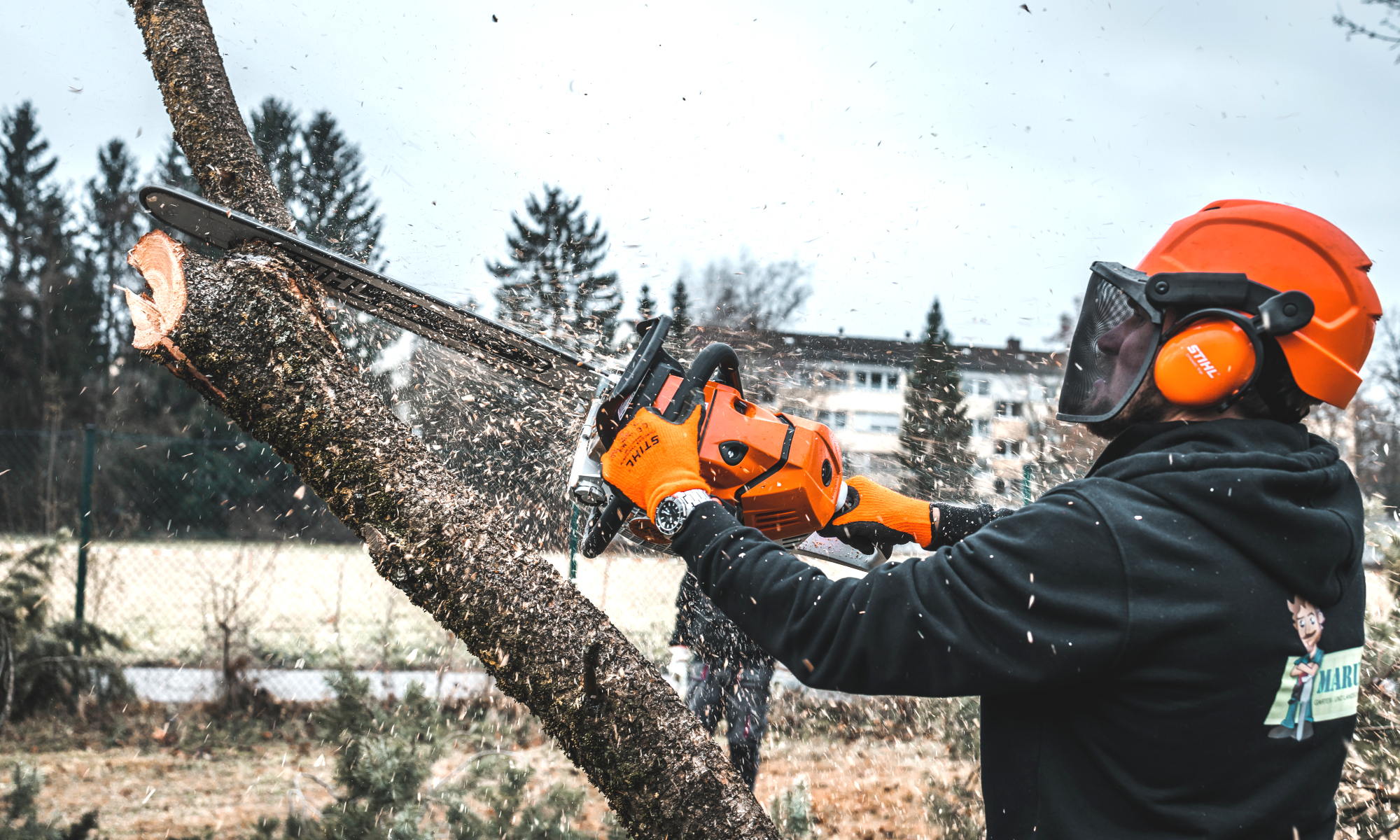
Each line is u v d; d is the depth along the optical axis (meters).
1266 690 0.79
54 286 23.80
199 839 3.57
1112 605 0.79
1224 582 0.79
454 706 5.15
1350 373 0.90
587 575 6.37
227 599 6.95
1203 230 0.94
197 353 1.30
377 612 7.13
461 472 2.64
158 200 1.29
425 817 3.20
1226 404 0.89
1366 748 2.39
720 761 1.21
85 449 6.57
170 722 5.28
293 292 1.35
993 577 0.83
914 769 4.13
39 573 6.06
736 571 0.96
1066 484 0.89
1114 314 1.00
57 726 5.22
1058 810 0.87
